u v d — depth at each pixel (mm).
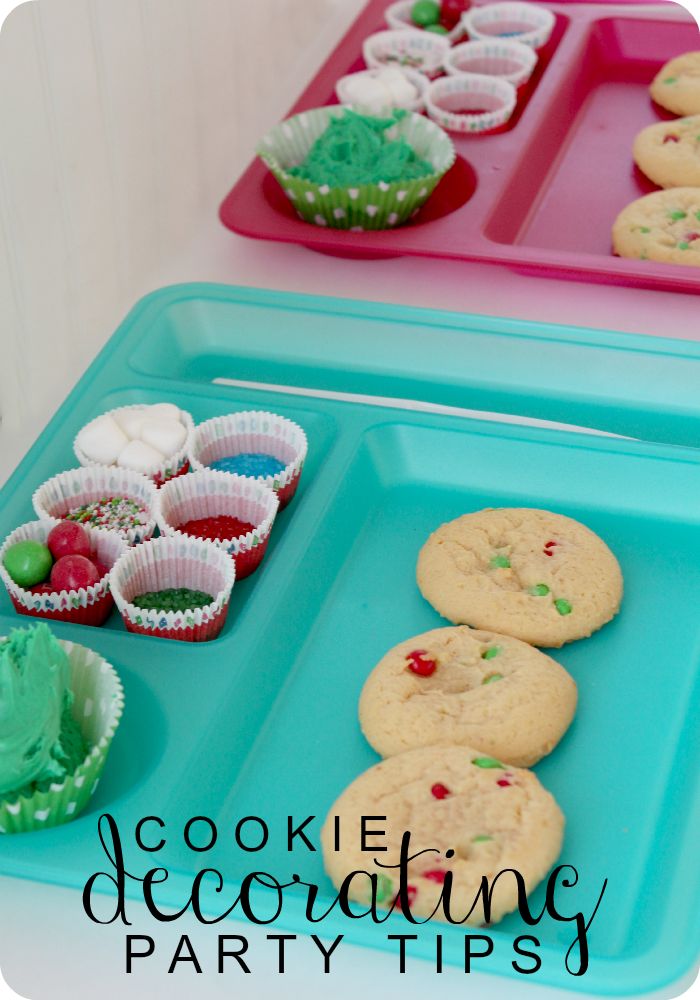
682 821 675
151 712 703
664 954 622
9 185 794
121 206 893
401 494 827
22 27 789
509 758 700
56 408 856
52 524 765
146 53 898
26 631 675
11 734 647
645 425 849
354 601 775
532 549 781
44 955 631
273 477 794
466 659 733
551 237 960
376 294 911
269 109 1068
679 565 791
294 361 883
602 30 1121
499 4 1127
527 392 863
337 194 913
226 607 748
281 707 729
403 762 683
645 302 896
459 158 981
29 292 822
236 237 963
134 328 876
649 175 1000
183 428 808
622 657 749
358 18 1127
